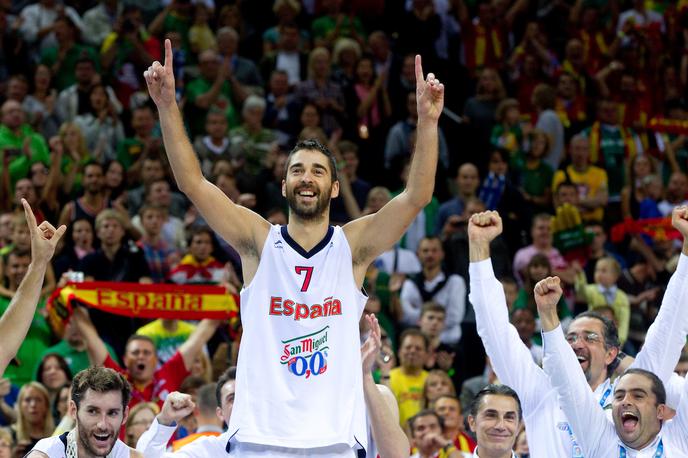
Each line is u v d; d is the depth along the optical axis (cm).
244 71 1600
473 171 1431
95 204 1323
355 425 548
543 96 1653
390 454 638
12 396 1098
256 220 574
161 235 1280
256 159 1450
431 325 1177
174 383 988
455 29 1767
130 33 1577
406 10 1766
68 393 955
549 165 1556
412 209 568
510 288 1257
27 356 1117
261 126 1493
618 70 1730
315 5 1745
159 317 1031
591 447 654
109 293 1019
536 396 696
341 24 1691
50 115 1488
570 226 1398
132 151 1467
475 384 1104
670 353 689
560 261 1330
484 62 1744
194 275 1203
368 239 572
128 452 637
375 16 1748
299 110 1545
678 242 1460
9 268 1166
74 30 1594
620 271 1306
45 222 595
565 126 1653
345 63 1628
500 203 1456
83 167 1405
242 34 1684
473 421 692
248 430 543
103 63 1559
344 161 1452
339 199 1423
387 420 640
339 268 564
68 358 1049
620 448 651
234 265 1250
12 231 1243
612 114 1653
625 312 1276
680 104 1805
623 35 1817
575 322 729
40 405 965
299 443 539
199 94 1527
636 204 1559
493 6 1770
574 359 652
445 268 1302
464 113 1622
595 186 1552
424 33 1708
